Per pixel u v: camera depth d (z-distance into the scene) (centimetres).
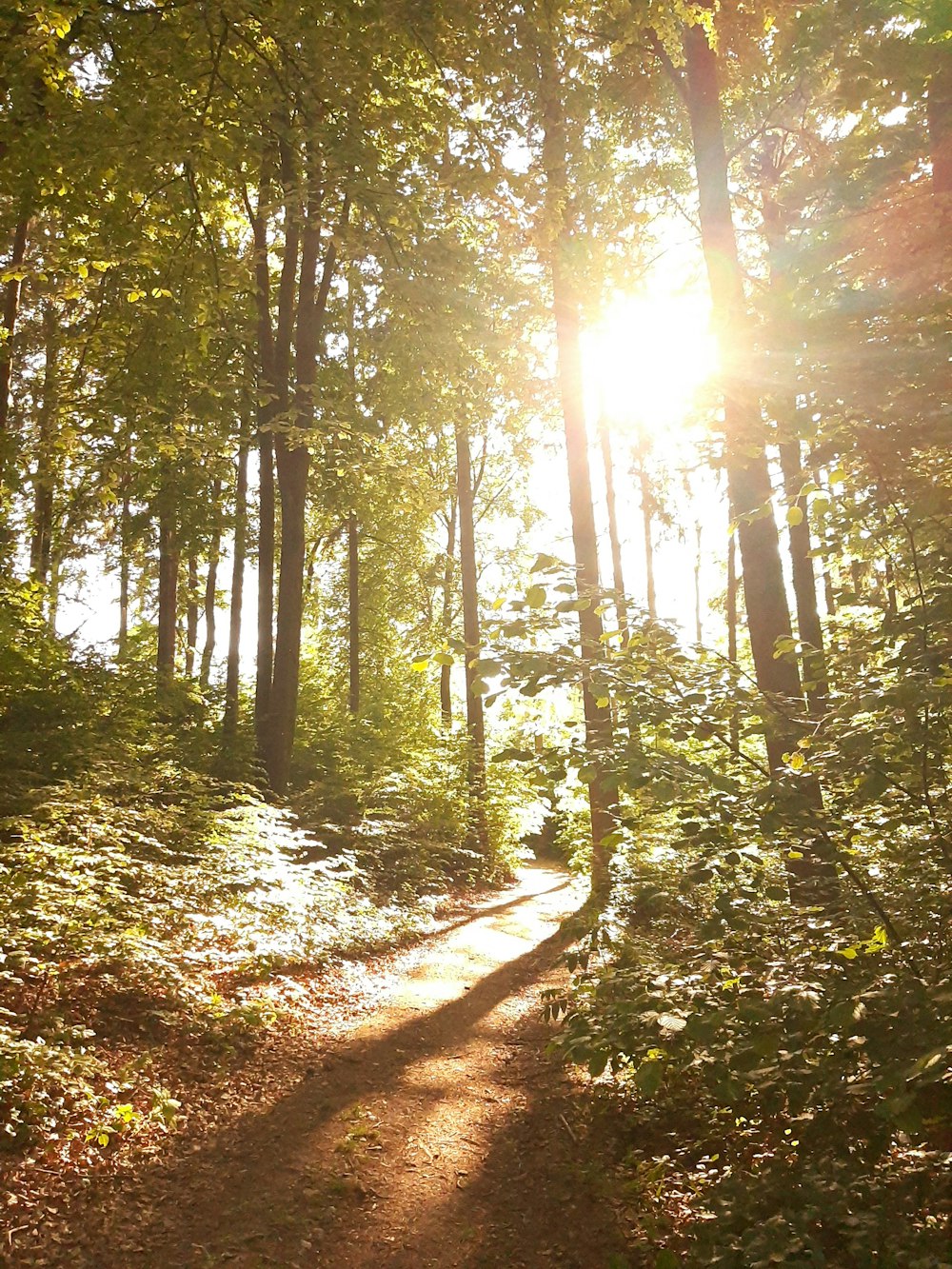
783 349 391
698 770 344
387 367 1823
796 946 353
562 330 1205
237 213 1483
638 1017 328
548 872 2033
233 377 1352
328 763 1588
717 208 796
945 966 308
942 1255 280
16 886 639
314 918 905
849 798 376
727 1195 328
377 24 873
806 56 634
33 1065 472
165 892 780
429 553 2681
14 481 1395
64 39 895
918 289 436
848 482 383
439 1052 671
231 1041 617
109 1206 415
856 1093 286
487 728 1802
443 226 1236
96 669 1376
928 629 342
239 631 1702
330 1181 463
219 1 862
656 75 1054
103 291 1242
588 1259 403
